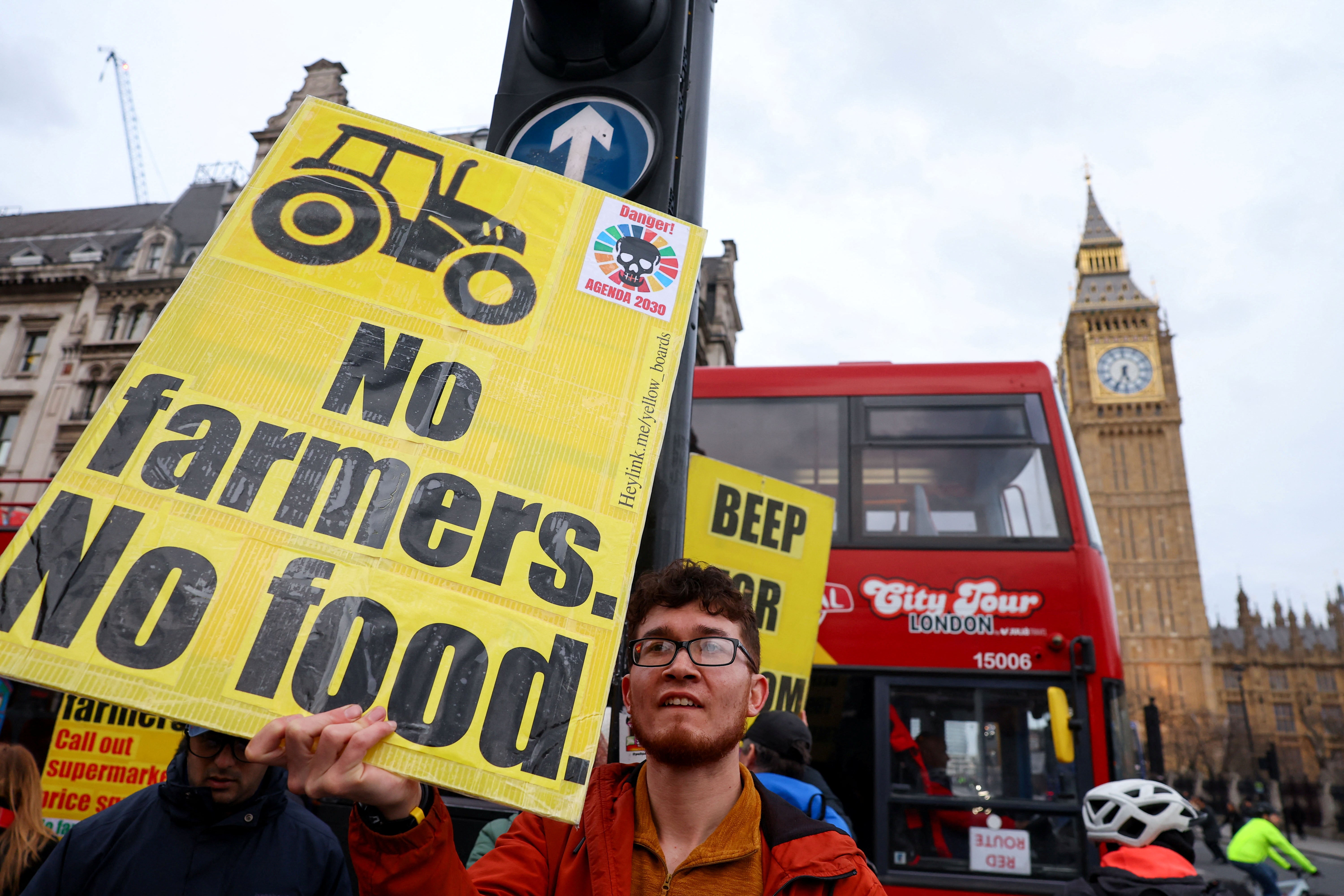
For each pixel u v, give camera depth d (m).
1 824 2.86
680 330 1.92
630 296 1.93
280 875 2.34
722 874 1.56
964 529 6.06
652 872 1.58
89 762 4.79
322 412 1.62
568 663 1.52
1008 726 5.58
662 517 2.32
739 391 6.82
